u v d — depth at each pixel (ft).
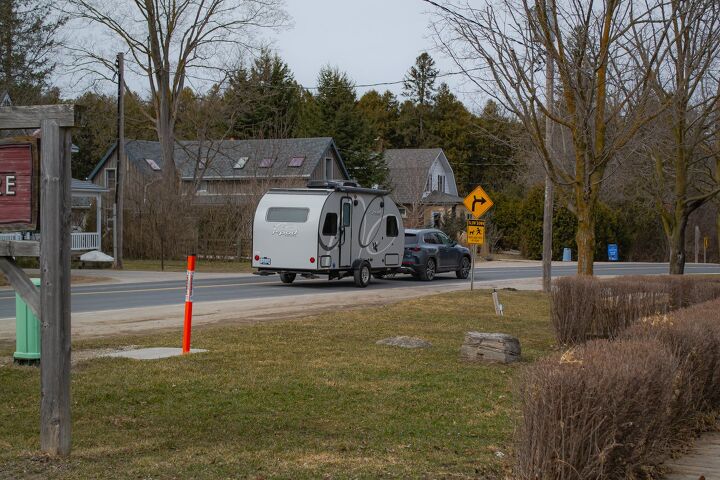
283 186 146.10
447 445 23.34
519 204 201.46
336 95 208.74
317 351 38.86
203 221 139.95
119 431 24.13
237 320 53.06
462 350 37.58
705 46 55.88
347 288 86.02
